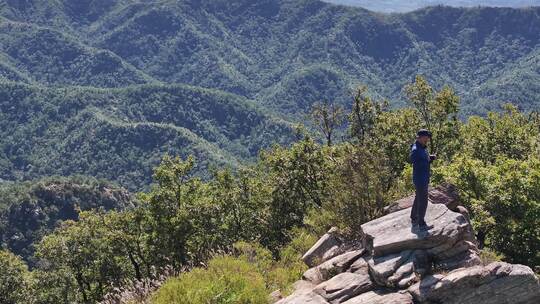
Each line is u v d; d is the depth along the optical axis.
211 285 12.66
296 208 39.78
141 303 13.10
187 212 37.34
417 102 40.16
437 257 12.13
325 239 17.47
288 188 40.56
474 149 40.88
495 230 23.73
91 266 41.91
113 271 41.72
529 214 23.14
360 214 17.41
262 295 13.12
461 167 26.17
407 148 34.00
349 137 44.38
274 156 43.94
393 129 39.59
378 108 44.34
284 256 18.47
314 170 39.88
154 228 37.72
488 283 10.96
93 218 42.78
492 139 41.12
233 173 52.12
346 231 17.55
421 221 12.69
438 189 16.61
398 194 18.02
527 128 47.72
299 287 14.60
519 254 23.45
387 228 13.53
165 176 39.75
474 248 12.55
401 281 11.55
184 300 12.23
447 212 13.09
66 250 41.03
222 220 40.09
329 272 14.24
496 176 25.58
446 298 10.89
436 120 39.78
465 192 24.98
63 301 43.75
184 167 40.34
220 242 36.62
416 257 12.10
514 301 10.89
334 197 18.67
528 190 24.17
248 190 45.19
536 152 38.34
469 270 11.15
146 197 39.31
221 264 14.89
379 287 12.09
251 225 41.28
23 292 44.75
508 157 39.19
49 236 42.94
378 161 18.06
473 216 22.98
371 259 12.70
